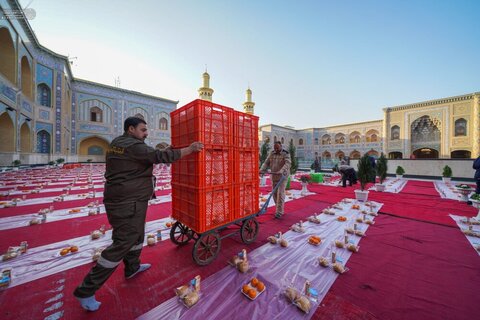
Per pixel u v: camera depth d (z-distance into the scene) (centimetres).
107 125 2436
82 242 271
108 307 157
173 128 269
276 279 197
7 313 149
